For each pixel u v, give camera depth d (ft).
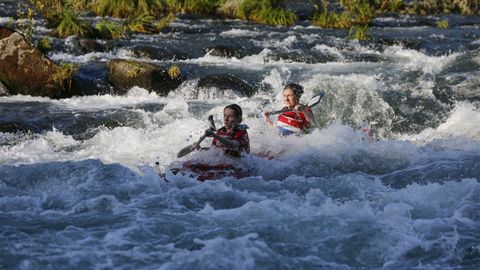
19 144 53.98
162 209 38.93
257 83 71.92
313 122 53.78
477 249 34.65
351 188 42.98
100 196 40.34
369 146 51.57
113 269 32.01
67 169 45.01
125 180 43.45
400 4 131.34
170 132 57.06
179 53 84.79
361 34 97.91
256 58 84.84
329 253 33.96
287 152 50.31
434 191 41.81
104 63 76.64
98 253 33.42
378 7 130.82
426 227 36.76
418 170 47.32
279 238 35.14
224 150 47.70
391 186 44.75
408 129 60.90
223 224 36.60
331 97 64.03
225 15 118.42
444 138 55.77
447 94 66.95
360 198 41.27
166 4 117.91
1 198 40.50
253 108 64.49
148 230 35.88
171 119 61.16
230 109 47.93
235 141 47.32
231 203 40.32
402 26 115.03
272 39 96.78
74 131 57.88
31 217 37.70
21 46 68.44
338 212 38.17
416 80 72.13
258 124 55.83
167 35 97.55
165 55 83.87
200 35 98.58
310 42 94.12
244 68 78.59
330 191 42.55
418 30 110.01
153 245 34.27
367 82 68.39
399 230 36.27
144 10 111.96
